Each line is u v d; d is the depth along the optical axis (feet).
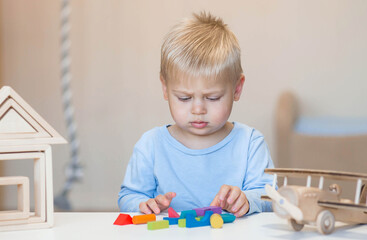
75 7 9.93
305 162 9.41
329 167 9.34
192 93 3.28
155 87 9.91
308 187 2.18
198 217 2.52
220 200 2.73
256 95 9.62
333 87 9.43
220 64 3.26
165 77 3.47
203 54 3.26
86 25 9.94
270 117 9.59
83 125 10.02
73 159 10.02
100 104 10.02
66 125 10.05
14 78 10.03
